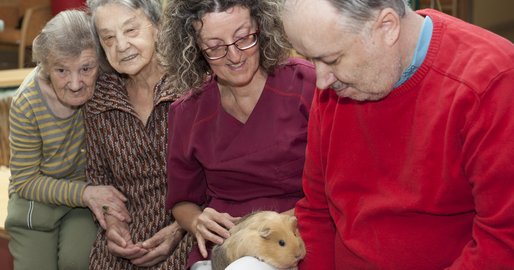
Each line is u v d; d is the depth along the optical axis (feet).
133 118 6.82
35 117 6.96
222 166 5.96
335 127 4.75
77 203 7.13
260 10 5.42
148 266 6.79
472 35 4.15
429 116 4.18
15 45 20.99
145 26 6.43
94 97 6.88
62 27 6.48
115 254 6.82
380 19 3.91
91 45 6.57
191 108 6.15
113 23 6.33
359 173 4.71
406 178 4.42
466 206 4.37
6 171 10.03
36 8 16.33
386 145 4.48
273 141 5.81
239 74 5.48
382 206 4.57
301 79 5.85
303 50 4.05
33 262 7.37
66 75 6.58
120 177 7.04
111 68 6.86
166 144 6.75
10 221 7.44
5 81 10.92
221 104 5.98
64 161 7.21
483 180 3.97
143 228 6.88
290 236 5.02
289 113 5.79
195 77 5.84
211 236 5.64
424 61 4.17
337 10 3.85
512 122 3.83
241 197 6.10
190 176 6.29
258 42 5.56
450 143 4.09
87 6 6.75
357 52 3.96
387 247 4.64
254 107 5.85
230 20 5.19
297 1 3.94
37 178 7.22
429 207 4.35
